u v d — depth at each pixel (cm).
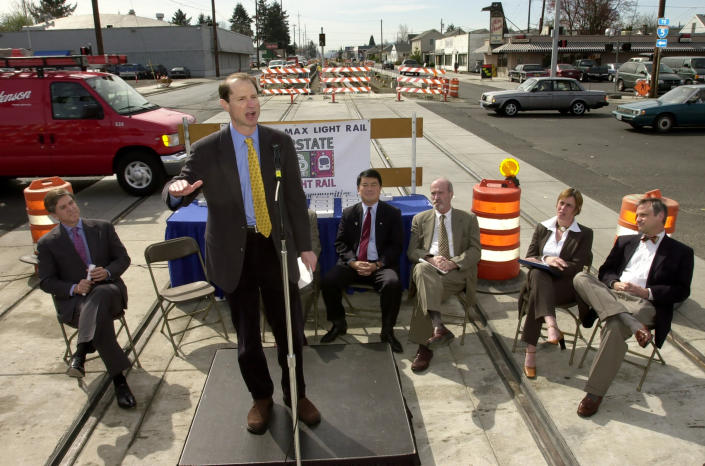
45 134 846
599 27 5472
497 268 530
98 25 2242
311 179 550
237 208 270
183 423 344
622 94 2791
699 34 4809
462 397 364
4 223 764
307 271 380
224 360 379
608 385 330
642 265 380
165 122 871
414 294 438
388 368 367
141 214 786
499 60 5319
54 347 436
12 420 347
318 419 314
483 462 304
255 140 269
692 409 343
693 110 1520
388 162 1069
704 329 439
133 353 413
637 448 309
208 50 5534
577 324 396
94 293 371
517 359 405
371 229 454
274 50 9669
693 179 959
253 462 286
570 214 404
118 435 333
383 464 289
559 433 322
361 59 10638
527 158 1138
